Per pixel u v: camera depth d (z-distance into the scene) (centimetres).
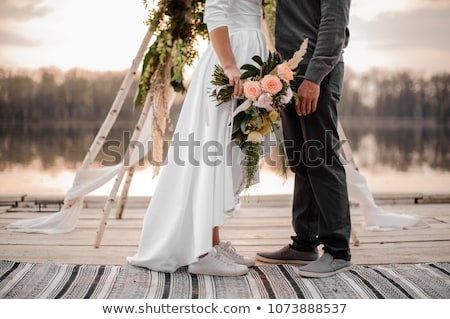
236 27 278
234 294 252
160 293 251
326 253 286
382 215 397
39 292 249
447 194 518
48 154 754
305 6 277
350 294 251
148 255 287
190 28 318
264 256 314
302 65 279
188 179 278
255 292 254
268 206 503
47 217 391
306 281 271
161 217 288
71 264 297
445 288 259
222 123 273
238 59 274
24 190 545
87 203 490
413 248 341
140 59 350
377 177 647
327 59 263
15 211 464
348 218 286
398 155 802
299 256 309
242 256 316
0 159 721
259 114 267
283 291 256
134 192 562
